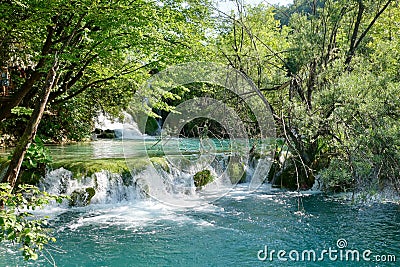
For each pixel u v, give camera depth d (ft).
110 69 35.35
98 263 19.89
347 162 28.84
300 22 37.37
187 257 20.71
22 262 19.52
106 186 32.01
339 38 42.91
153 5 27.35
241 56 36.91
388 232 24.18
